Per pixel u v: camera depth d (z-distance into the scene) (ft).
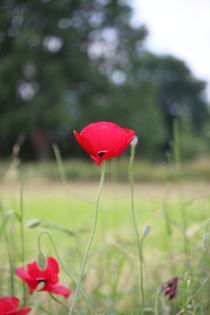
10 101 75.36
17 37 71.10
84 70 77.77
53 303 4.40
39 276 3.27
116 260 5.25
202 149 69.97
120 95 79.15
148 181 39.01
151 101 86.07
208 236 3.02
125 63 83.05
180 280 3.42
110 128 2.62
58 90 73.41
